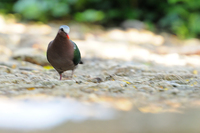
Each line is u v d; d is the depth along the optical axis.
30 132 4.37
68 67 8.67
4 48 15.07
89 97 6.45
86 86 7.59
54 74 10.33
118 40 20.69
